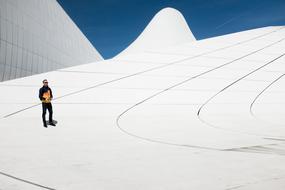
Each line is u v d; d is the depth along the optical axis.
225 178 2.97
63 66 20.38
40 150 4.52
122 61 13.05
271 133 6.52
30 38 16.11
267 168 3.36
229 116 9.42
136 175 3.12
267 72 14.07
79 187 2.73
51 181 2.92
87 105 9.77
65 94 10.24
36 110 9.12
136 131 6.64
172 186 2.74
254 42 17.84
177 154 4.21
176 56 14.49
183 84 12.05
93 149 4.60
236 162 3.68
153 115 9.24
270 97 11.87
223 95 11.66
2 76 13.59
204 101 11.02
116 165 3.57
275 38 18.70
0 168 3.43
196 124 7.84
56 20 20.48
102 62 12.75
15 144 5.04
